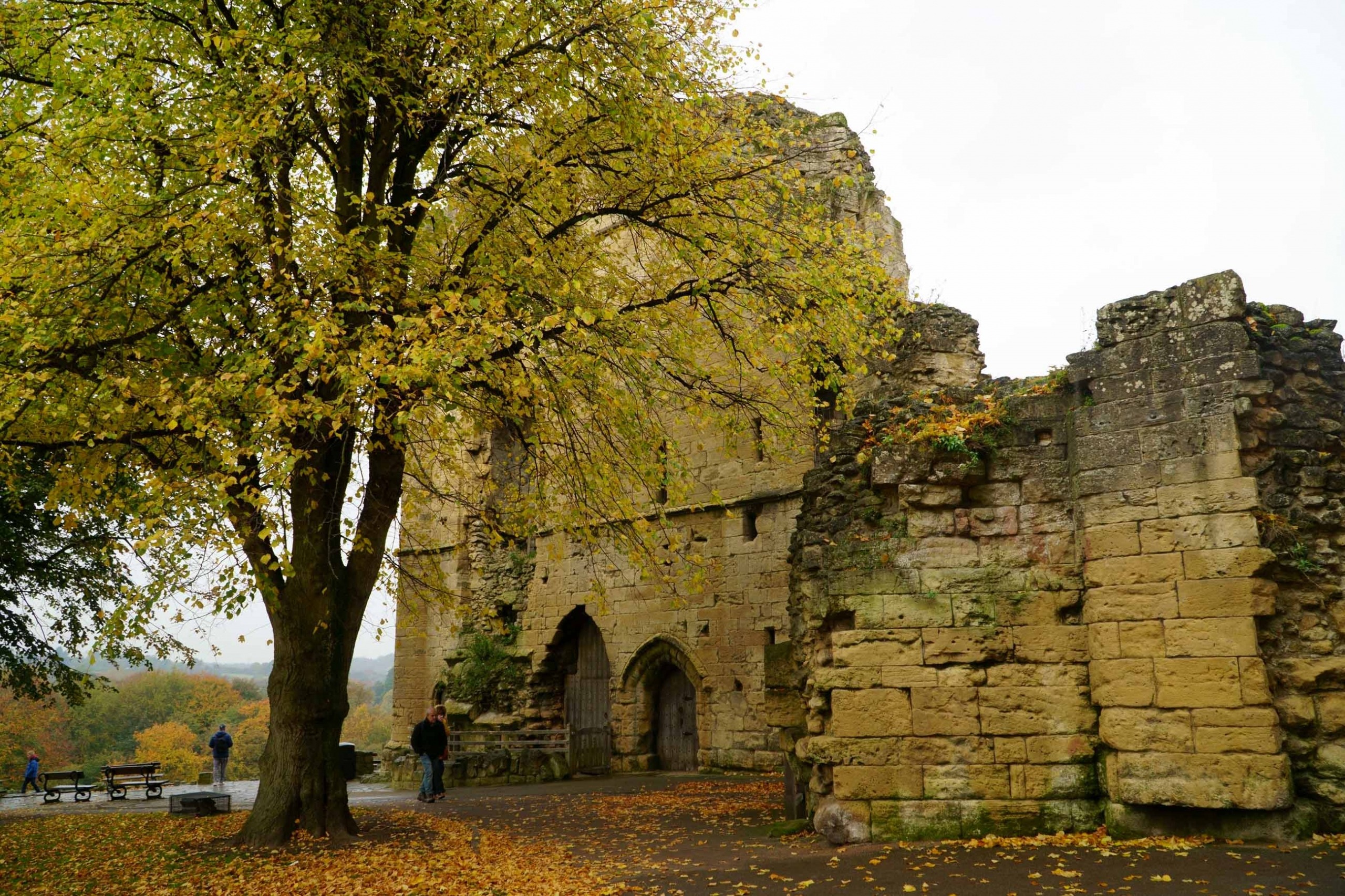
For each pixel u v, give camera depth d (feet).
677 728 79.61
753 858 31.81
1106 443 32.27
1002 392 36.29
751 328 59.72
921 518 33.96
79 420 33.17
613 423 46.52
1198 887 24.16
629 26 41.01
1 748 130.41
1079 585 32.50
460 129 42.24
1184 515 30.53
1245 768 28.45
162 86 37.19
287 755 39.52
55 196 32.12
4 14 34.58
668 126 42.29
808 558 37.32
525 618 91.56
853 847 31.58
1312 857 26.17
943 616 32.99
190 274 37.60
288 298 34.01
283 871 33.81
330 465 40.65
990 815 31.40
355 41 38.70
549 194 42.93
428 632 100.32
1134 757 30.01
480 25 39.17
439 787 57.11
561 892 29.07
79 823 50.78
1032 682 32.09
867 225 75.00
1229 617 29.37
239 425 33.96
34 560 58.23
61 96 35.24
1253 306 31.89
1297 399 31.60
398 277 37.19
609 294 47.75
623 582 82.89
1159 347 31.94
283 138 37.24
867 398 64.49
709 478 77.71
